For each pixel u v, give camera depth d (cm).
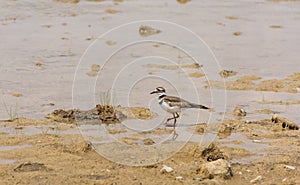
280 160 1509
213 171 1391
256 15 3591
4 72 2323
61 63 2480
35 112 1858
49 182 1323
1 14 3341
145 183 1341
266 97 2106
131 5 3766
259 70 2464
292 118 1881
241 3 3988
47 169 1396
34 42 2802
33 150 1514
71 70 2386
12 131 1661
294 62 2609
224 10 3719
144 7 3716
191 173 1409
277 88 2219
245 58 2647
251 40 2986
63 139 1609
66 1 3756
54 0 3769
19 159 1452
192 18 3441
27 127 1703
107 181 1334
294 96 2128
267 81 2303
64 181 1330
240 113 1903
